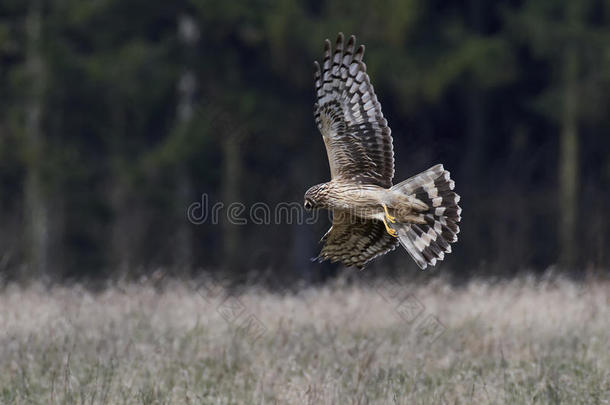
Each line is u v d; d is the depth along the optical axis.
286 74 88.69
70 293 47.97
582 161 99.25
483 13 101.12
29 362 34.91
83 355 35.84
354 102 27.34
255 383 32.78
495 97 100.44
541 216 97.50
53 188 91.31
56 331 38.56
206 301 45.97
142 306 43.75
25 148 91.12
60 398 30.86
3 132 93.19
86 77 93.56
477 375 33.59
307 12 92.94
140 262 90.31
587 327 40.75
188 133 87.88
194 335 38.97
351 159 27.48
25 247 92.69
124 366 33.97
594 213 94.38
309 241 88.00
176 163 88.69
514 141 99.75
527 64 100.25
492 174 98.94
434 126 98.44
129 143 95.88
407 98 87.56
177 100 96.38
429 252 25.88
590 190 96.88
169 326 40.81
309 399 30.30
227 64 91.69
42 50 92.56
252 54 94.75
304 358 35.78
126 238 91.06
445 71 87.56
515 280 51.47
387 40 88.06
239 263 87.94
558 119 93.75
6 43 93.31
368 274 69.75
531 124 101.69
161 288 48.62
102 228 94.12
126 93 92.69
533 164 101.12
